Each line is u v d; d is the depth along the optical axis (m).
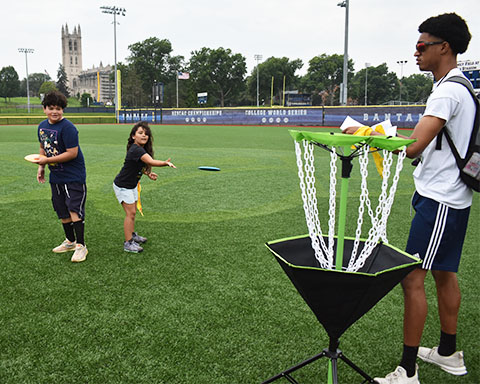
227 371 2.20
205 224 4.95
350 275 1.38
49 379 2.13
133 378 2.14
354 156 1.49
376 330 2.62
